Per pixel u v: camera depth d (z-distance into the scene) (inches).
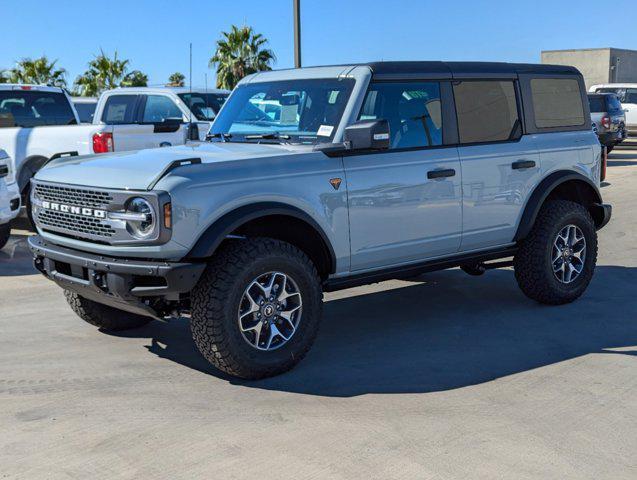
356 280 210.5
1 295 280.4
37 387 184.9
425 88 223.3
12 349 215.8
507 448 149.6
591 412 168.1
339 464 142.7
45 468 141.6
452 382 187.6
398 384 186.5
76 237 195.2
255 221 194.7
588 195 271.9
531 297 257.1
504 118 242.1
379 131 194.5
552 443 152.2
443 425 160.7
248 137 219.8
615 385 184.7
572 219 253.1
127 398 177.3
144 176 178.9
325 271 206.1
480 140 234.2
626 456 146.6
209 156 191.6
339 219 200.8
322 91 213.9
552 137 254.1
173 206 173.5
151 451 148.6
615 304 261.6
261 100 225.8
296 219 196.4
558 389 182.1
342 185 200.7
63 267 198.4
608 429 159.0
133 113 481.4
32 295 280.7
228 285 180.2
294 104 217.3
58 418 165.2
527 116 248.2
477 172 230.4
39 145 401.1
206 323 180.9
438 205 221.8
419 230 219.0
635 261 333.7
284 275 189.6
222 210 180.5
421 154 218.2
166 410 169.6
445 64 230.7
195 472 139.6
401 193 212.8
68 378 191.3
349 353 211.9
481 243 237.0
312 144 203.8
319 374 194.4
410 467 141.4
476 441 152.8
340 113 206.4
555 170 252.8
